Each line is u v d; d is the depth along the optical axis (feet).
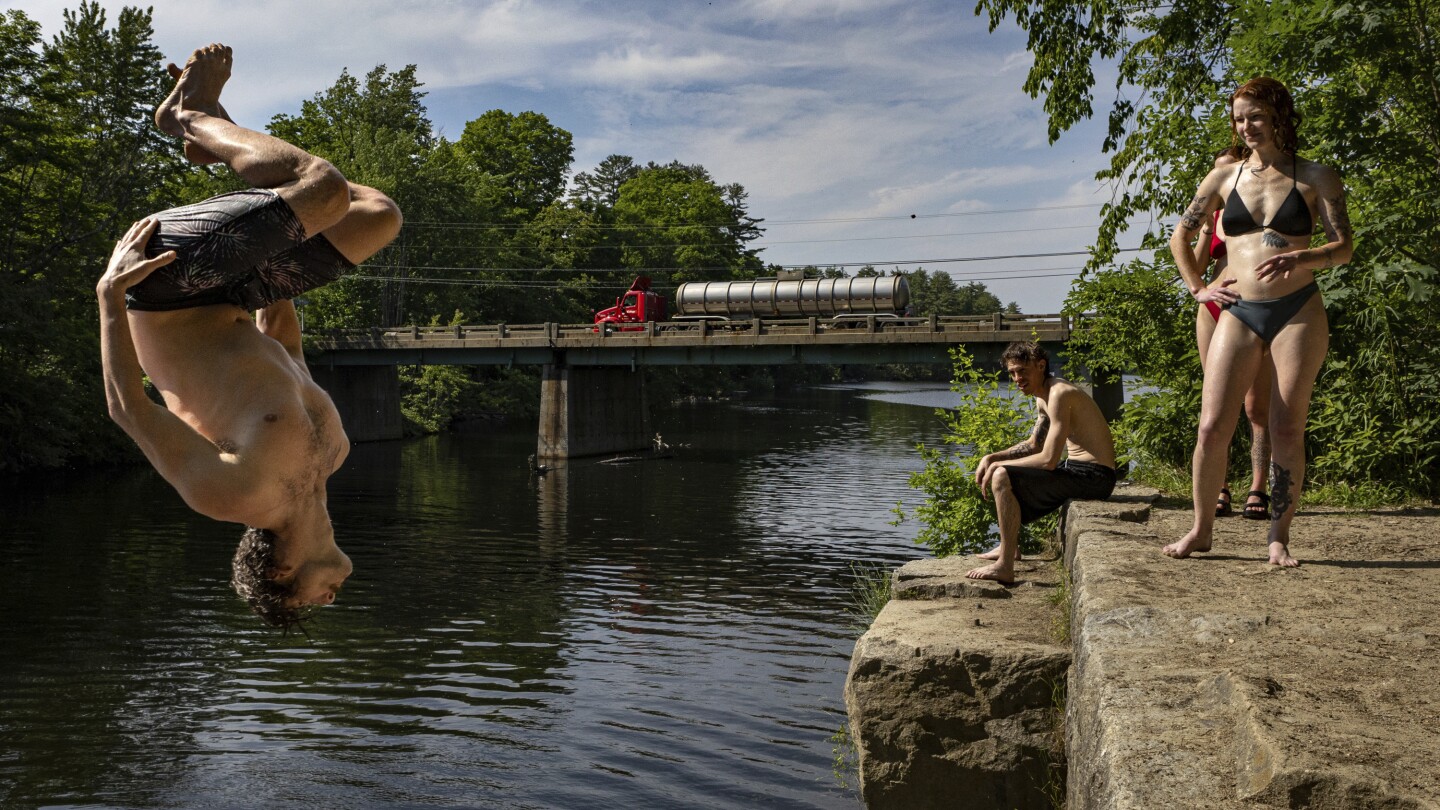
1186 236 17.03
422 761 36.63
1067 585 20.07
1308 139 28.27
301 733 39.73
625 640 54.60
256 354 6.29
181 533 88.38
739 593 67.05
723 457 161.48
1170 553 16.88
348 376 193.26
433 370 224.53
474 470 145.07
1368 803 6.62
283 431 6.08
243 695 44.65
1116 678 9.95
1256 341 16.15
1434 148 28.84
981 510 37.76
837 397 358.23
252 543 6.25
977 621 18.79
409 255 233.55
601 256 305.73
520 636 55.36
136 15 150.30
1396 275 25.72
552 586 69.05
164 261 5.88
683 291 196.03
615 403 178.81
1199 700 9.18
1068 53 41.91
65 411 125.39
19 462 131.13
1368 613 12.55
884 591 49.70
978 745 16.70
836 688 45.78
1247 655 10.61
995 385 39.50
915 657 17.11
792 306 189.47
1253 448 21.57
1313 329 15.88
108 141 148.36
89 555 77.71
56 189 143.84
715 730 39.99
